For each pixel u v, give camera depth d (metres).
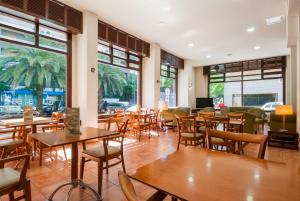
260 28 5.52
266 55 8.53
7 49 4.11
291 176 0.99
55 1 4.23
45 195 2.24
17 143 2.73
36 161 3.35
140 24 5.41
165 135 5.91
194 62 10.02
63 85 4.87
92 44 4.83
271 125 5.56
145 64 7.34
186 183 0.91
